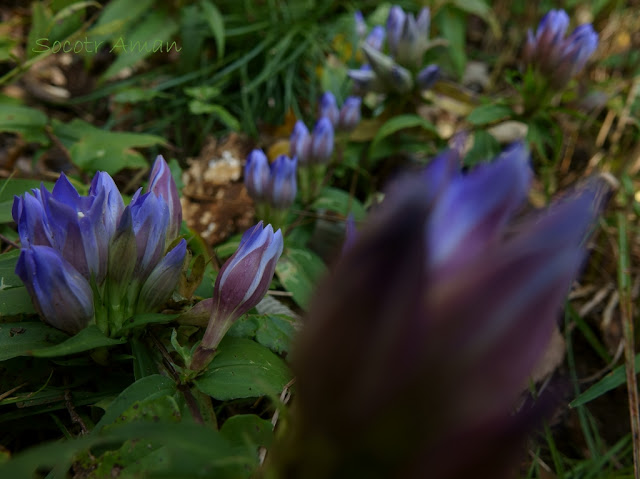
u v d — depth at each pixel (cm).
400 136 39
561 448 26
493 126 39
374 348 6
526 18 56
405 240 6
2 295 19
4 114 31
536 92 36
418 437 7
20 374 19
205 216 33
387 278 6
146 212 18
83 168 31
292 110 44
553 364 27
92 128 34
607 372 29
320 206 33
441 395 6
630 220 37
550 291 6
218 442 12
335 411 7
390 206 6
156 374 18
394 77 37
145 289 19
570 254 7
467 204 7
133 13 41
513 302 6
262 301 27
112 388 20
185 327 21
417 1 49
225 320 19
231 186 35
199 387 19
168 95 42
